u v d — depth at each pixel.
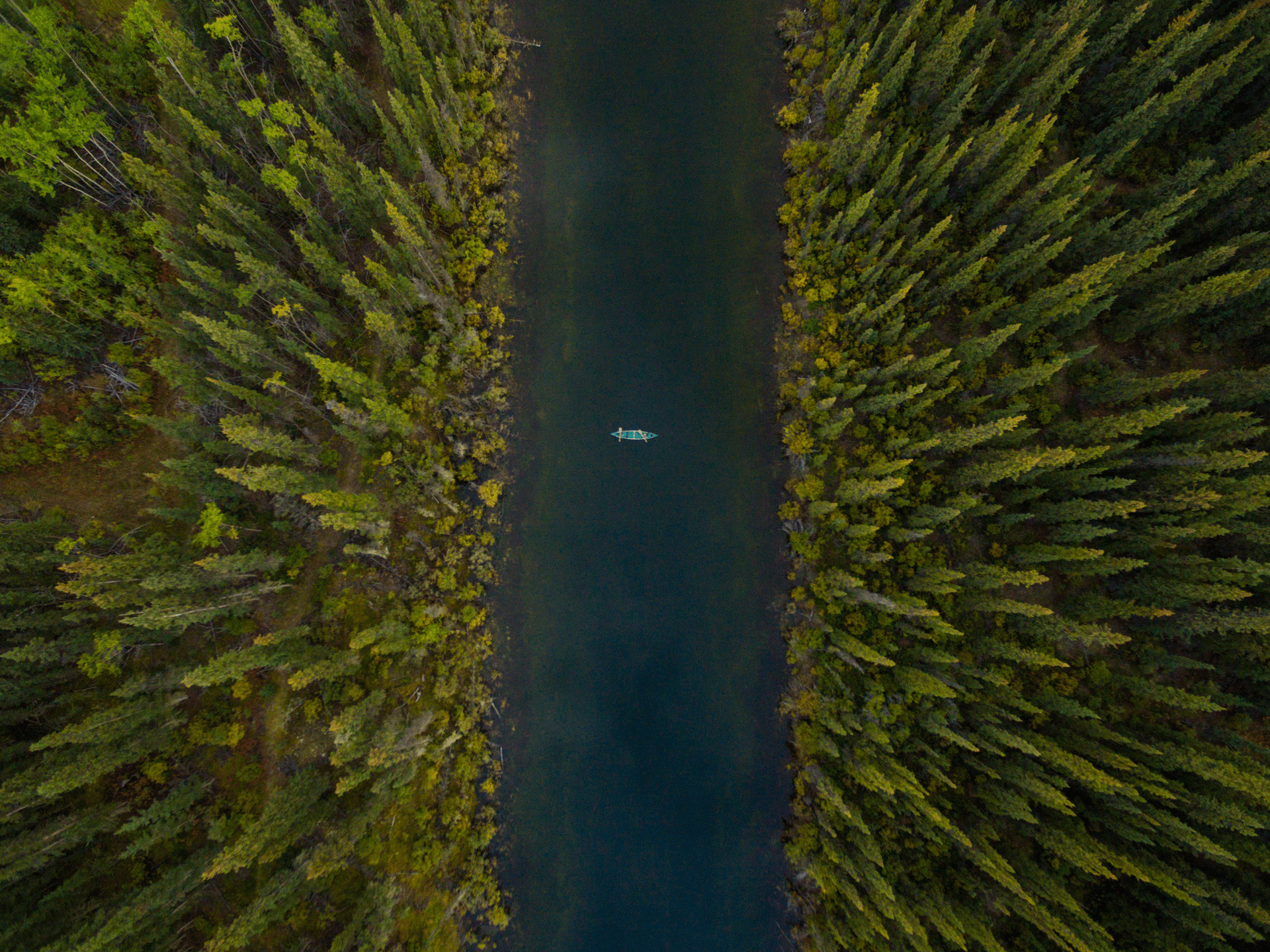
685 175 58.78
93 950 35.72
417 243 44.09
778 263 56.94
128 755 40.41
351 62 54.97
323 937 43.91
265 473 38.97
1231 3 46.75
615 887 51.03
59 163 42.50
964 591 45.78
